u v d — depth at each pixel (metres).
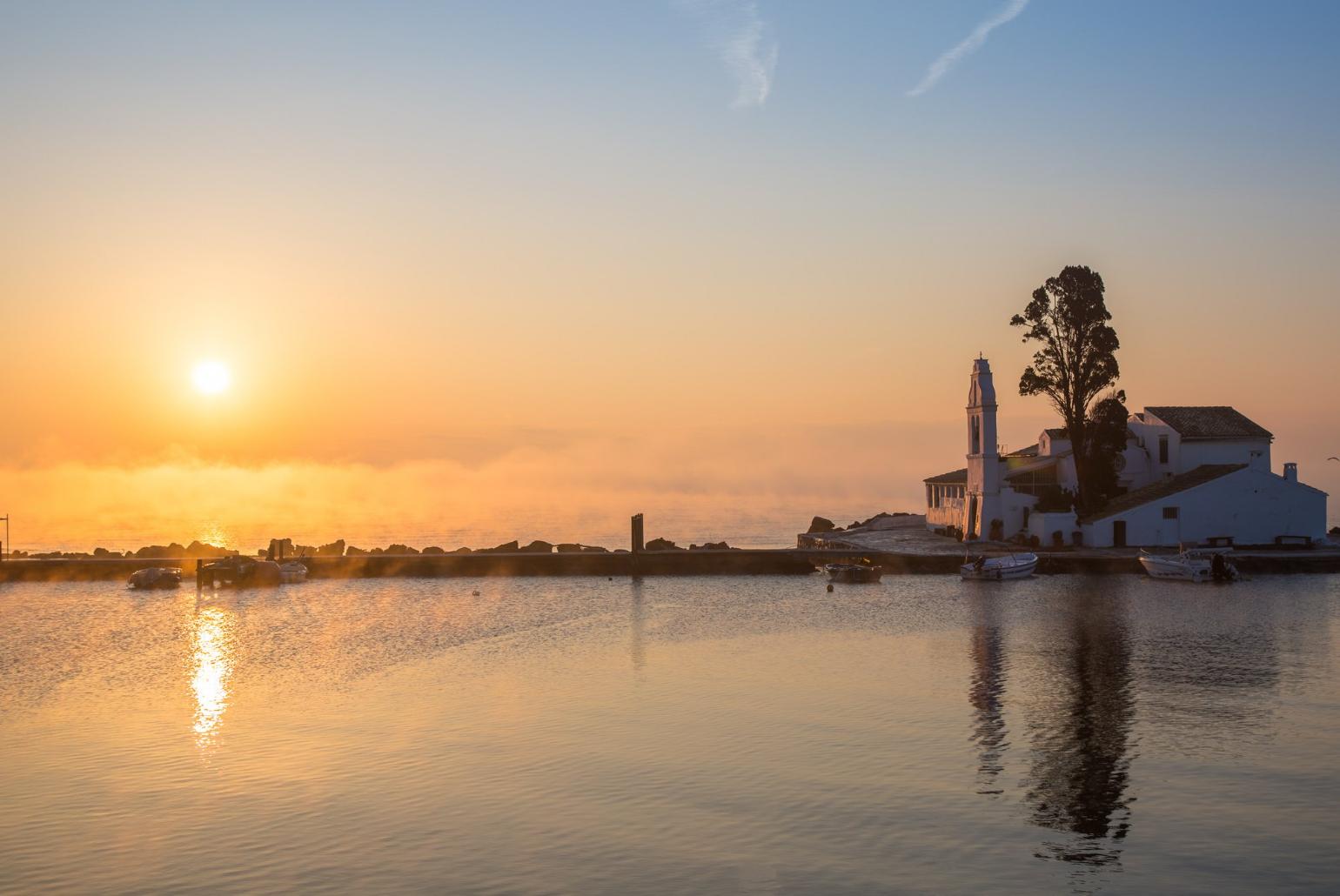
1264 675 63.03
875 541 140.12
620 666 67.94
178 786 44.06
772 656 70.88
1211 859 35.91
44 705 59.12
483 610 96.06
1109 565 114.06
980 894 33.38
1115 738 49.69
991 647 73.06
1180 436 128.50
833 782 43.50
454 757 47.69
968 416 132.25
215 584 116.75
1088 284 124.00
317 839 38.16
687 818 39.72
